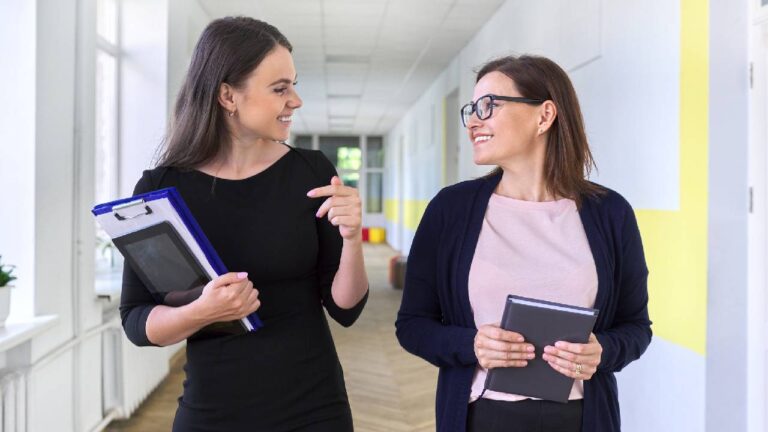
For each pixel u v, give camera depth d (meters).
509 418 1.32
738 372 2.60
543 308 1.20
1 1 2.70
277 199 1.33
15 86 2.71
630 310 1.46
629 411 3.37
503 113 1.41
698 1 2.75
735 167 2.61
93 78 3.31
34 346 2.65
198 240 1.14
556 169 1.45
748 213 2.55
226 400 1.28
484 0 6.11
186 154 1.31
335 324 6.75
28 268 2.74
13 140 2.73
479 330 1.26
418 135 12.61
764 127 2.49
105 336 3.66
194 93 1.29
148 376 4.23
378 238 19.55
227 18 1.29
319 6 6.30
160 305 1.27
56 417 2.94
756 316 2.51
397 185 16.56
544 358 1.22
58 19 2.92
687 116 2.84
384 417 3.93
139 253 1.18
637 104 3.34
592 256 1.39
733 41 2.62
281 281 1.32
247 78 1.23
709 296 2.70
